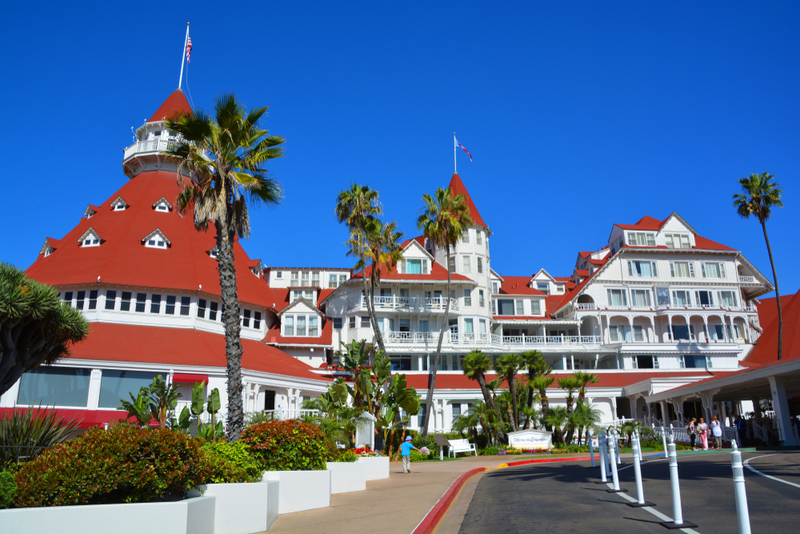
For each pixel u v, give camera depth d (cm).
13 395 3219
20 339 1664
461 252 5934
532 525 1048
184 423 2377
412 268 5784
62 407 3291
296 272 6700
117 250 4381
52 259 4472
